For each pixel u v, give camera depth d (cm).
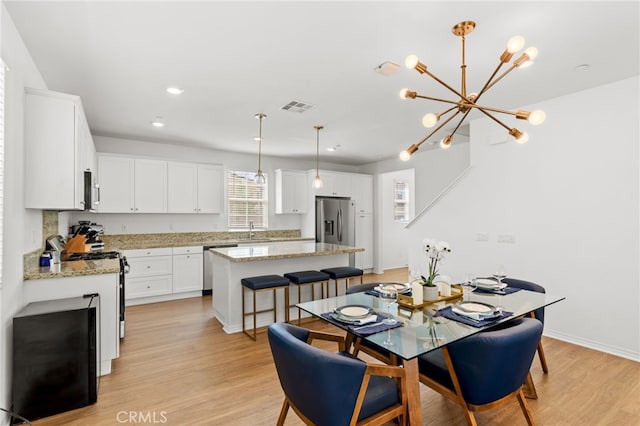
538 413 215
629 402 227
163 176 525
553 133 346
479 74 288
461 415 215
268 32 221
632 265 296
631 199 296
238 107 369
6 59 193
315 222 662
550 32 222
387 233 805
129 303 477
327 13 200
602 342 311
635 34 224
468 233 420
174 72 281
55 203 244
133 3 189
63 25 211
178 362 289
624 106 300
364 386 143
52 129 244
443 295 244
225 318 376
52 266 276
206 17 204
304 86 312
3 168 186
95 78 291
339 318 192
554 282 344
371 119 415
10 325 205
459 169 541
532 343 171
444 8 196
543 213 353
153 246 492
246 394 239
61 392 216
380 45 238
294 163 695
